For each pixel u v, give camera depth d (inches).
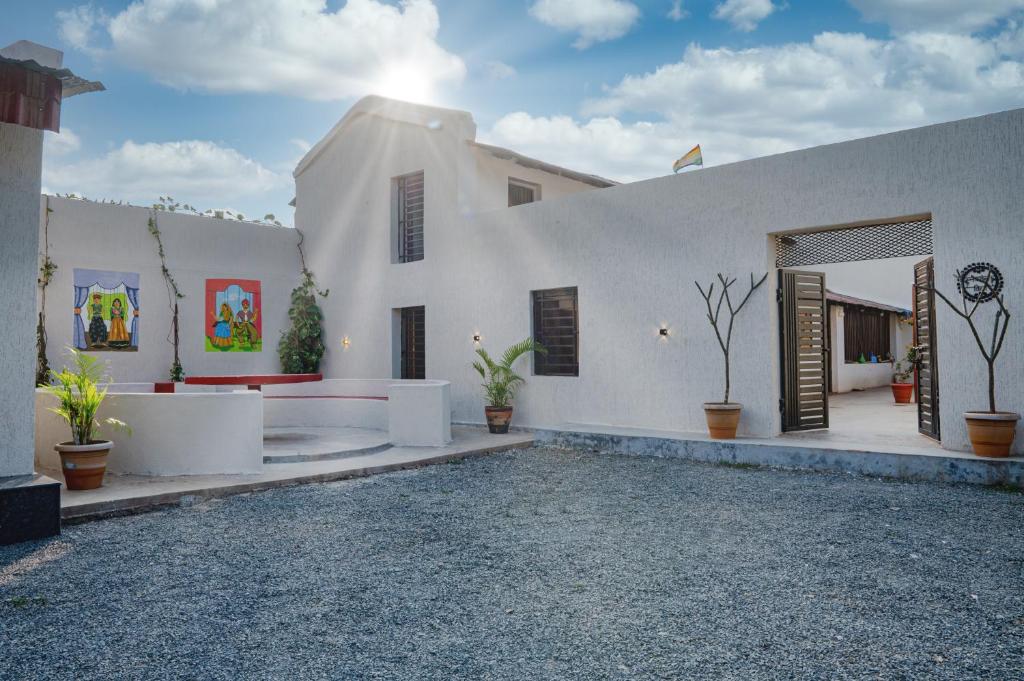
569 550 190.4
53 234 440.5
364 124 553.0
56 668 120.3
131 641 131.6
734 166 361.1
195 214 569.3
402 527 217.6
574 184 598.9
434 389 382.3
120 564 181.2
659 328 388.5
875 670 116.2
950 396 295.9
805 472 304.3
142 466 290.0
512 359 439.5
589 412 419.2
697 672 116.0
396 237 536.7
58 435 305.1
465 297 484.4
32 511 205.9
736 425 343.3
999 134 285.0
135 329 477.7
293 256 583.2
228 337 530.9
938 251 298.4
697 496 260.4
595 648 126.3
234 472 292.2
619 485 283.4
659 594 154.7
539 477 303.3
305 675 116.6
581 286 423.2
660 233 388.5
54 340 438.9
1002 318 282.8
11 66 205.8
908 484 275.1
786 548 189.6
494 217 469.1
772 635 131.2
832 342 703.1
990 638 128.9
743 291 356.5
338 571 173.3
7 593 159.5
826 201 329.7
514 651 125.4
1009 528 207.5
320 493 271.4
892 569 170.2
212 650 127.2
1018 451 278.5
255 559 184.2
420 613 144.6
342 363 563.2
